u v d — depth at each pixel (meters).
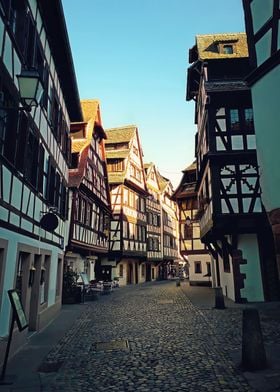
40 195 9.20
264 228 13.48
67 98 13.83
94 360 6.29
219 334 8.16
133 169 32.19
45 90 9.79
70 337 8.43
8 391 4.71
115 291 23.03
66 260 17.98
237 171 14.00
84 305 15.31
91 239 20.81
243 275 14.36
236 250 14.55
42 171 9.35
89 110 21.84
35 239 8.81
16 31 7.34
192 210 27.17
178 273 43.34
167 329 9.02
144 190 33.69
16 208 6.95
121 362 6.09
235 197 13.80
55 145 11.59
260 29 7.34
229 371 5.35
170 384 4.87
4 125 6.47
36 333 8.91
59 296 13.48
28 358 6.49
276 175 6.61
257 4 7.50
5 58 6.18
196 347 6.96
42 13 9.31
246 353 5.45
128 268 32.09
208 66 15.33
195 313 11.75
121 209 28.75
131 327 9.54
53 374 5.50
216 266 20.19
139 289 24.66
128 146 31.23
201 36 16.92
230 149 14.10
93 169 21.36
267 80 7.02
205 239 18.53
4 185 6.13
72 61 11.48
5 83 6.12
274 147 6.70
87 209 20.20
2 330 6.24
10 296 5.25
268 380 4.81
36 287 9.33
